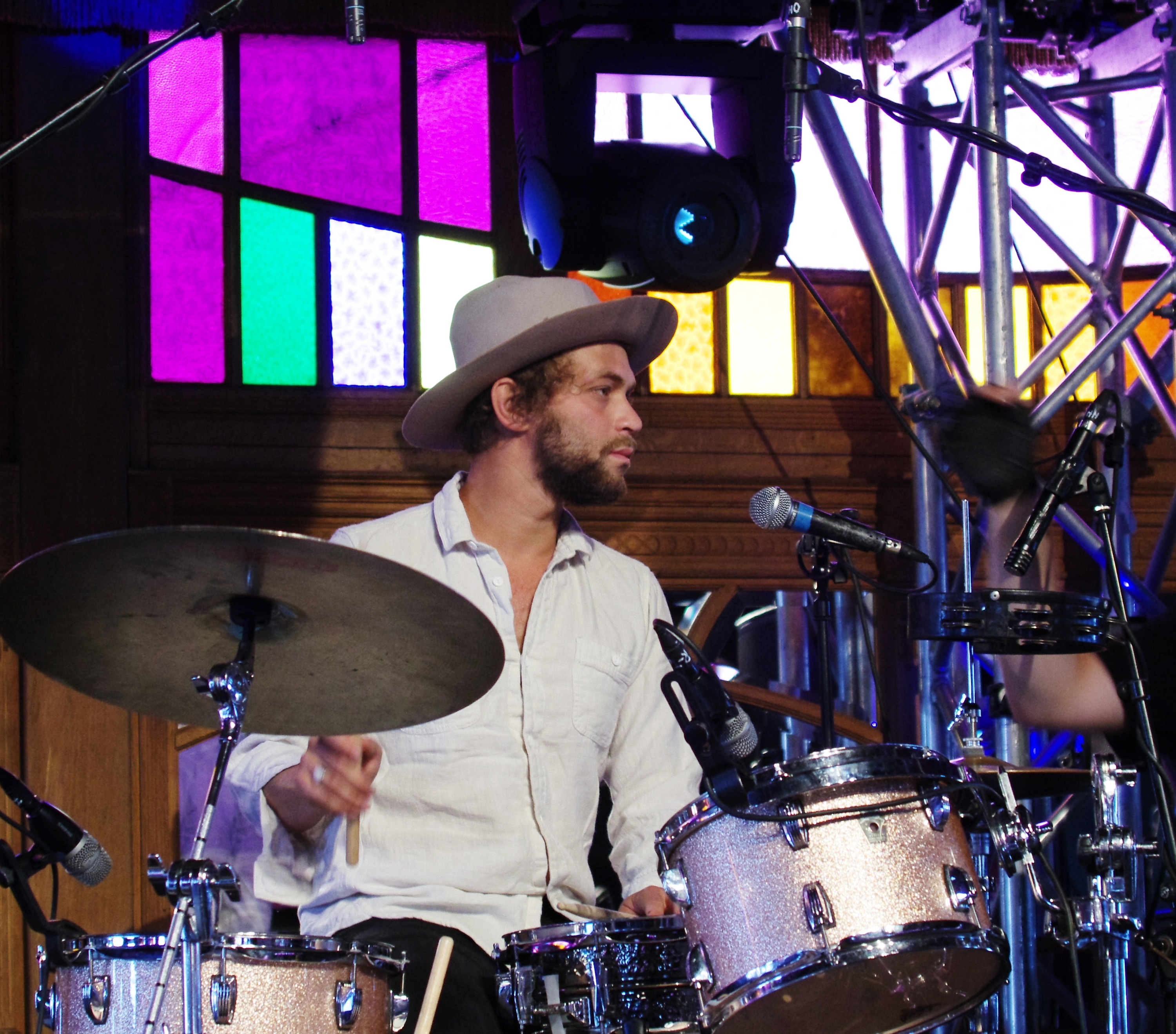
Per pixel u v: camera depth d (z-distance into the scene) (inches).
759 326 228.8
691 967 104.3
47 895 188.1
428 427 150.6
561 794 135.4
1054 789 164.9
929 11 204.5
